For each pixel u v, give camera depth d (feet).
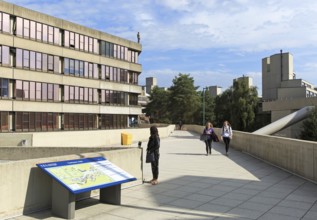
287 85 286.66
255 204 26.05
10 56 156.04
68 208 21.90
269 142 49.73
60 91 182.39
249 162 50.34
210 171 41.57
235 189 31.27
